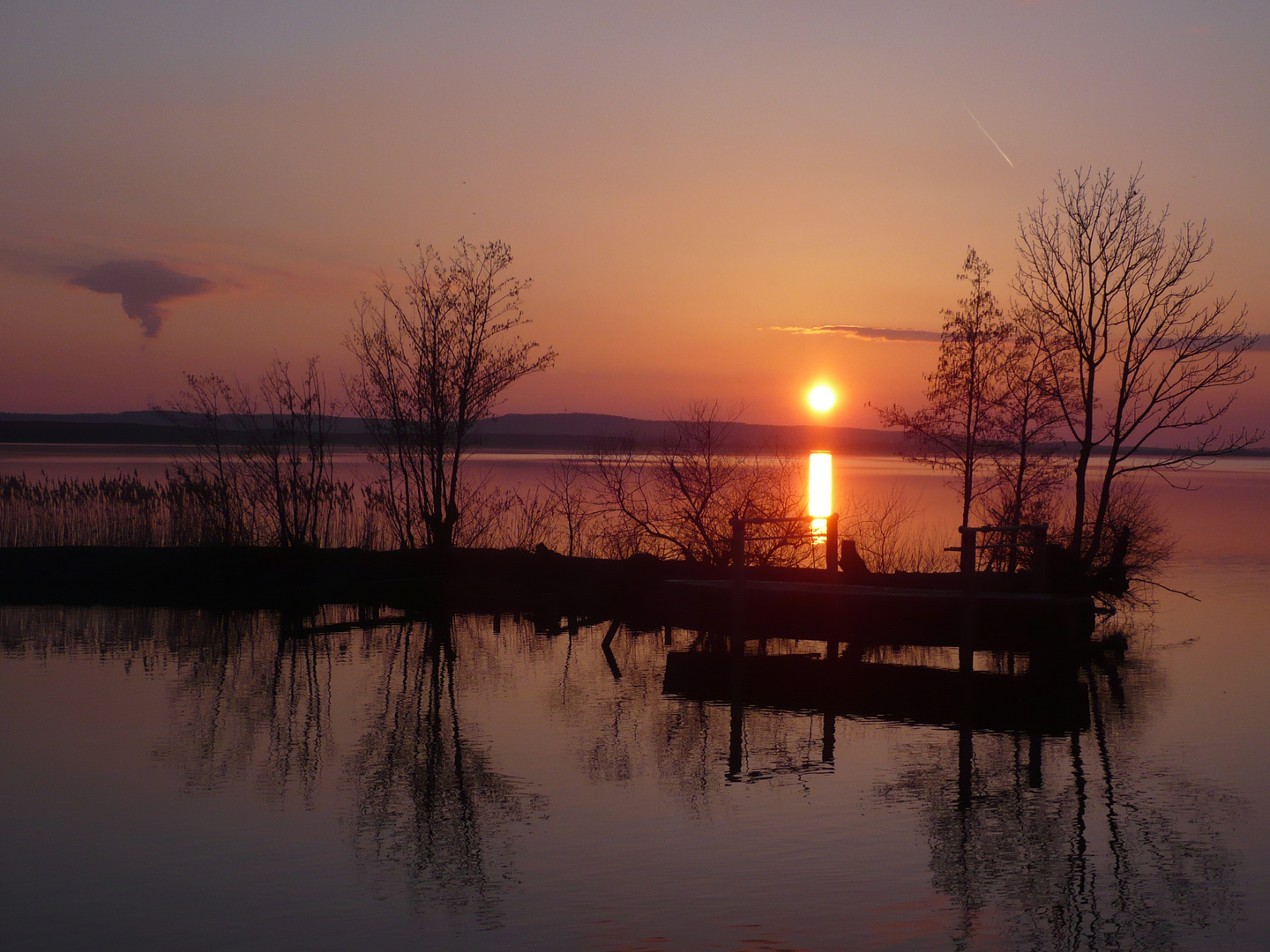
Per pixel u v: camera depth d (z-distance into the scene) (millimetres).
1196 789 9102
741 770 9758
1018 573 17234
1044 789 9133
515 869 7355
